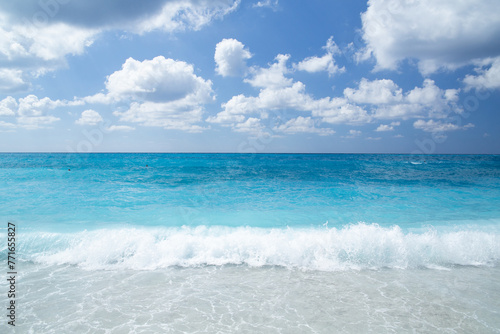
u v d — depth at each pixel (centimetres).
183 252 696
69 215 1005
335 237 739
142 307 483
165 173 2442
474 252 709
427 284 578
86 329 420
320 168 3119
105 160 4966
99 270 628
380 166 3544
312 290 549
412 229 848
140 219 963
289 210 1101
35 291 531
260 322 442
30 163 3794
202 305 491
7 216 985
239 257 693
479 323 445
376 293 539
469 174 2498
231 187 1642
